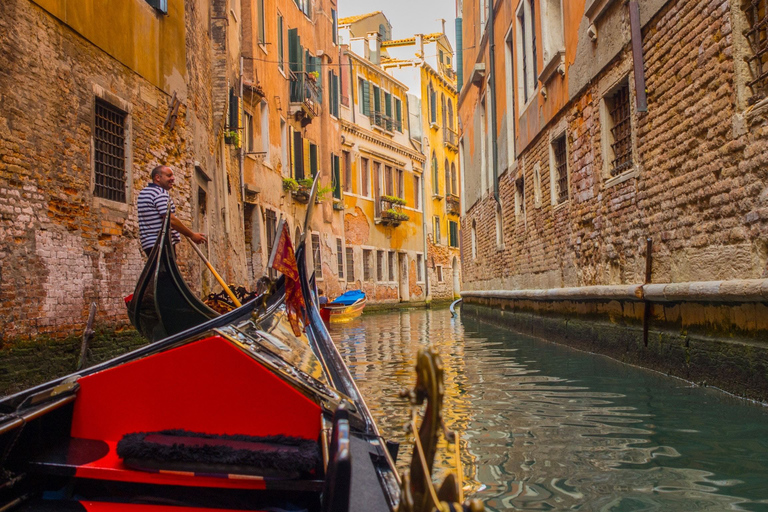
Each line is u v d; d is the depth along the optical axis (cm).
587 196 913
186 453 232
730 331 541
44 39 682
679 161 636
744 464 376
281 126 2109
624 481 357
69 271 712
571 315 980
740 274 535
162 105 995
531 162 1235
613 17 788
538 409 549
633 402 554
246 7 1759
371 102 3039
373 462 254
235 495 240
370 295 2927
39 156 667
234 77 1593
